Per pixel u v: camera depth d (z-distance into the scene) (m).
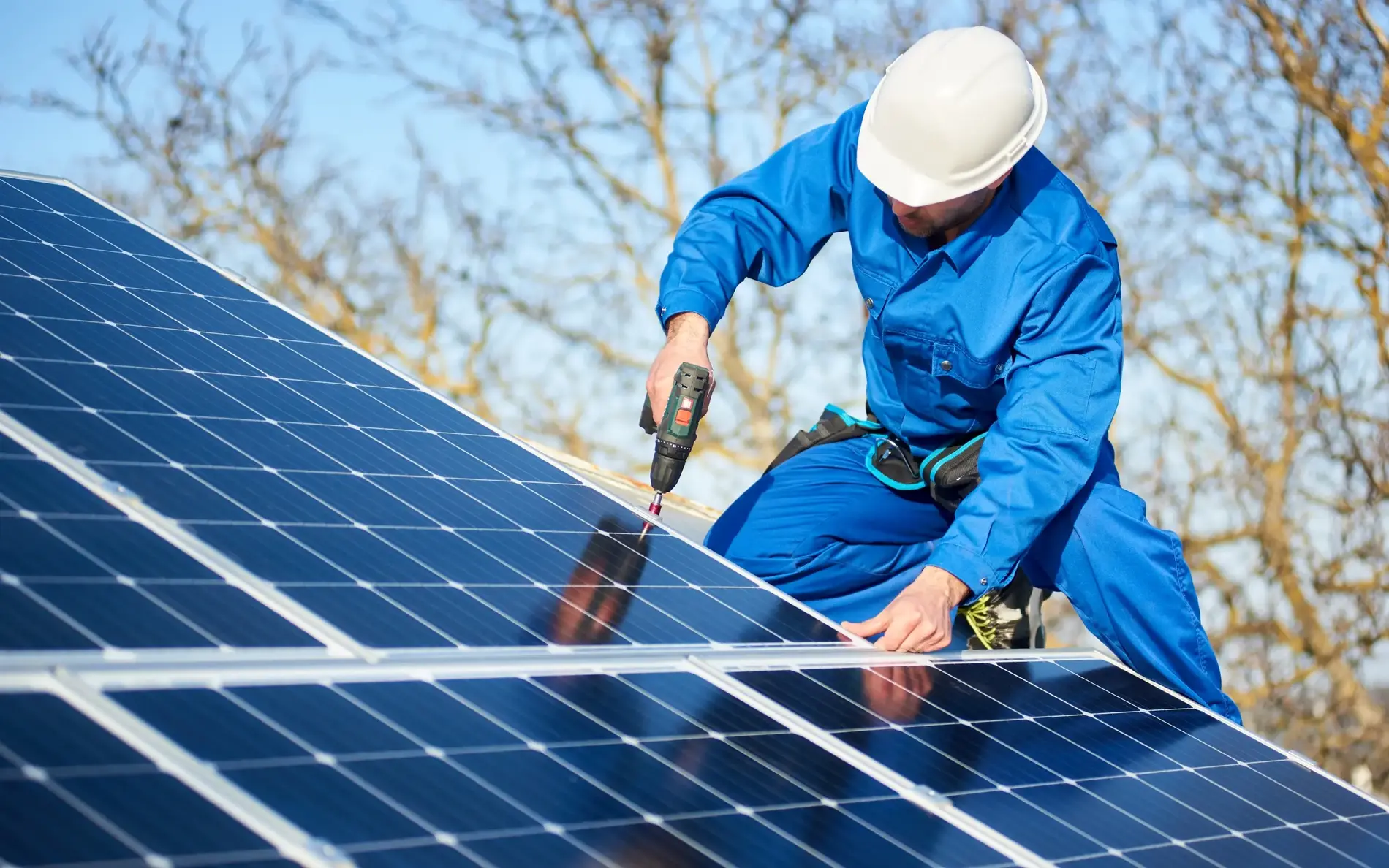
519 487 3.41
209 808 1.60
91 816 1.48
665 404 3.83
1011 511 3.54
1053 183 3.95
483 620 2.52
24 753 1.55
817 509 4.50
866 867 2.06
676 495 6.52
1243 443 20.11
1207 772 3.07
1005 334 3.80
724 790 2.17
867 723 2.71
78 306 3.20
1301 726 19.69
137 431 2.68
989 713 3.02
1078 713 3.25
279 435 2.99
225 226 22.53
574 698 2.33
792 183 4.32
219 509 2.48
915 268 4.03
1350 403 20.08
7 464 2.29
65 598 1.95
